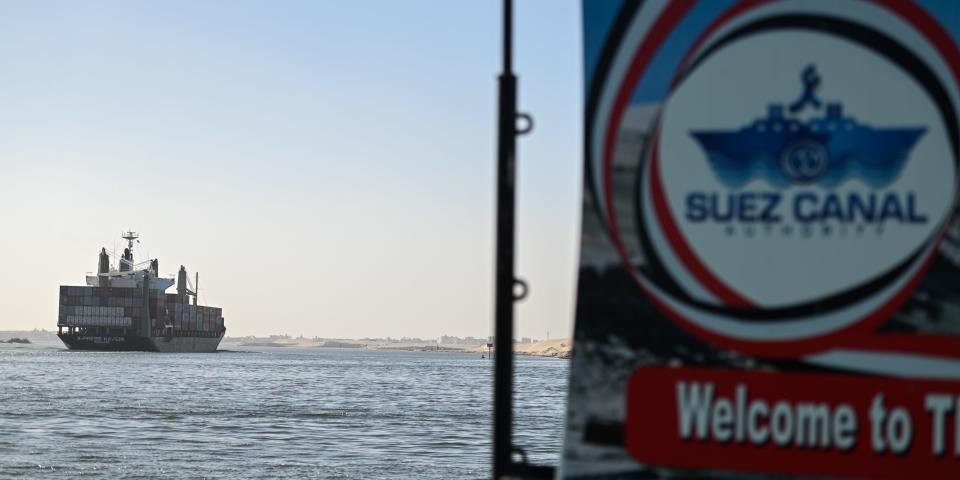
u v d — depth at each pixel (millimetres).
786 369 3574
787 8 3641
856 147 3574
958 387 3461
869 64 3582
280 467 41531
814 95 3607
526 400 97000
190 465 41594
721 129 3664
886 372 3512
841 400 3535
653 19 3734
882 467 3502
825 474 3533
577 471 3709
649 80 3730
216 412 74688
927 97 3535
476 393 111562
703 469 3615
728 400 3604
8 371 151250
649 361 3676
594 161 3766
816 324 3566
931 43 3529
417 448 50469
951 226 3496
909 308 3510
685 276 3660
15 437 53000
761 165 3631
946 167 3516
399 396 103062
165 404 82500
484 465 43000
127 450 47094
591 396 3717
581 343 3734
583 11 3807
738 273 3623
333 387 122125
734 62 3668
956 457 3451
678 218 3678
